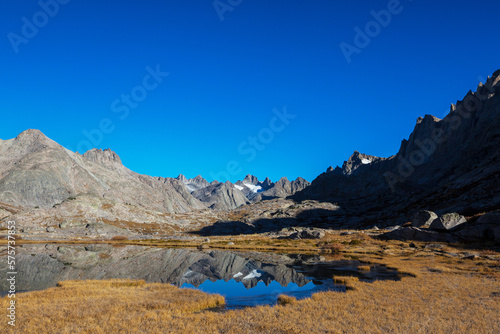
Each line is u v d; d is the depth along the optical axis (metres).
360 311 16.88
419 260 41.78
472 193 111.25
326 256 53.00
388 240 68.00
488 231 53.16
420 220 75.81
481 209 85.25
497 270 31.38
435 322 14.58
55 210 149.00
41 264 43.62
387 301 19.03
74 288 24.23
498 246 48.22
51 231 116.31
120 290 24.12
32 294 21.66
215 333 13.59
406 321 14.83
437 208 119.38
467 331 13.39
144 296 21.92
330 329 13.72
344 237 79.69
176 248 72.62
